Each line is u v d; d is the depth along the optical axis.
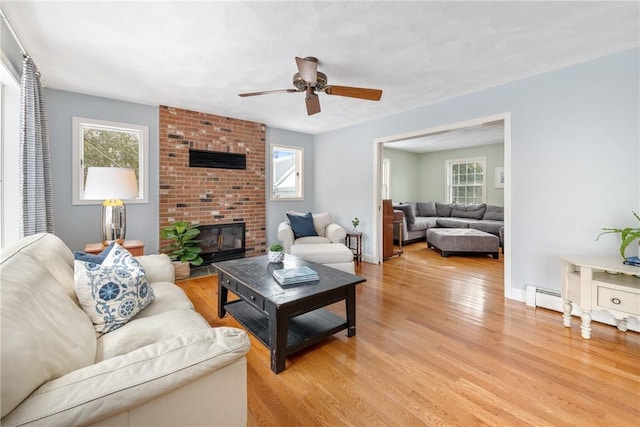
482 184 7.27
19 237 2.25
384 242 4.97
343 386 1.69
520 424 1.40
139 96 3.53
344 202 5.16
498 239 5.13
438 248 5.46
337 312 2.74
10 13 1.88
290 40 2.24
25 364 0.71
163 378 0.83
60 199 3.31
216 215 4.51
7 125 2.31
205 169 4.37
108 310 1.46
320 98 3.56
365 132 4.74
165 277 2.26
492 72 2.82
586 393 1.61
